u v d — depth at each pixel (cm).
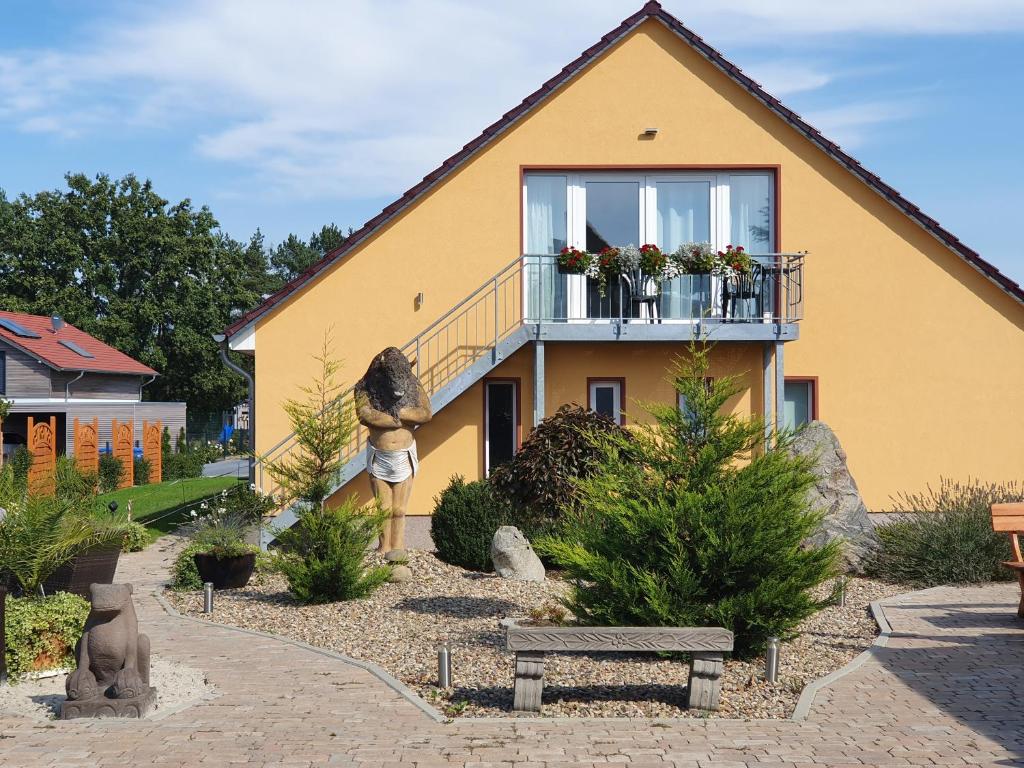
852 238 1627
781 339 1521
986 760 574
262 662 829
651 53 1617
